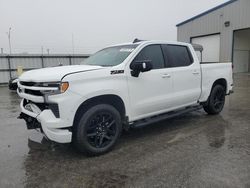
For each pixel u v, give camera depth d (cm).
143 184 325
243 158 394
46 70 430
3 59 1895
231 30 2311
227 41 2366
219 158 395
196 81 586
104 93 411
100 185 326
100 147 420
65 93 372
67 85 373
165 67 518
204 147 444
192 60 582
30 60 2003
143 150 437
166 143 469
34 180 343
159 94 501
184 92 555
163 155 414
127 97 447
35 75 410
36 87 394
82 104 394
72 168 376
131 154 421
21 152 441
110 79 422
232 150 427
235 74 2369
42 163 395
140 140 489
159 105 504
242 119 632
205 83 615
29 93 422
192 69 571
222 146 446
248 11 2138
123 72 439
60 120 375
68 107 374
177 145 457
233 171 352
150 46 500
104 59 493
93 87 398
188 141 477
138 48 477
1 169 377
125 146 458
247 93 1109
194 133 525
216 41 2494
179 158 400
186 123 603
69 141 387
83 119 395
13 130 575
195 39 2727
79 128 394
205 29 2577
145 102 476
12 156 424
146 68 434
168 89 517
